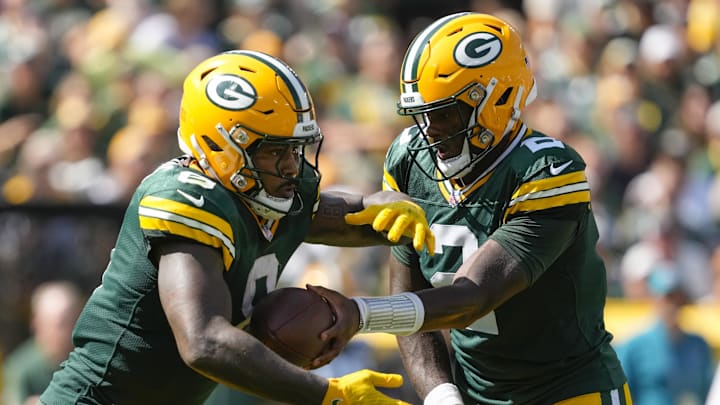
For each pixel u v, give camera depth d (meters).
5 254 23.22
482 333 14.37
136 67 29.28
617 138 30.17
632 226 28.36
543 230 13.32
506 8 36.31
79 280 23.31
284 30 33.03
